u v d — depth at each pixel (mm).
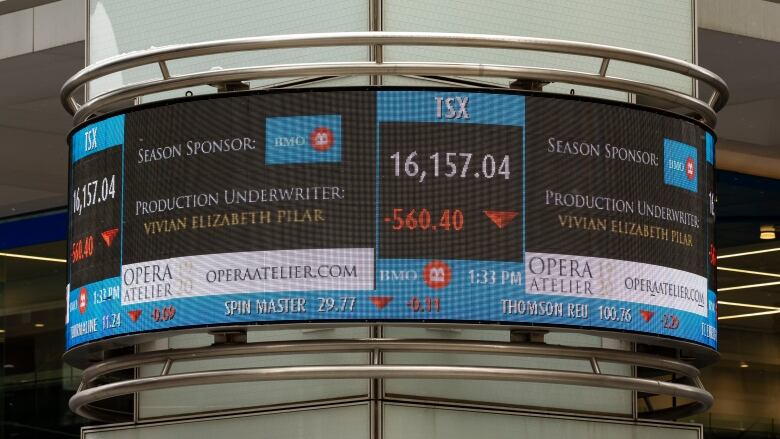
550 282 12164
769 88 19750
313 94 12180
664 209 12789
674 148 12930
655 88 12695
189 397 13391
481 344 11938
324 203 12062
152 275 12438
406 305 11945
